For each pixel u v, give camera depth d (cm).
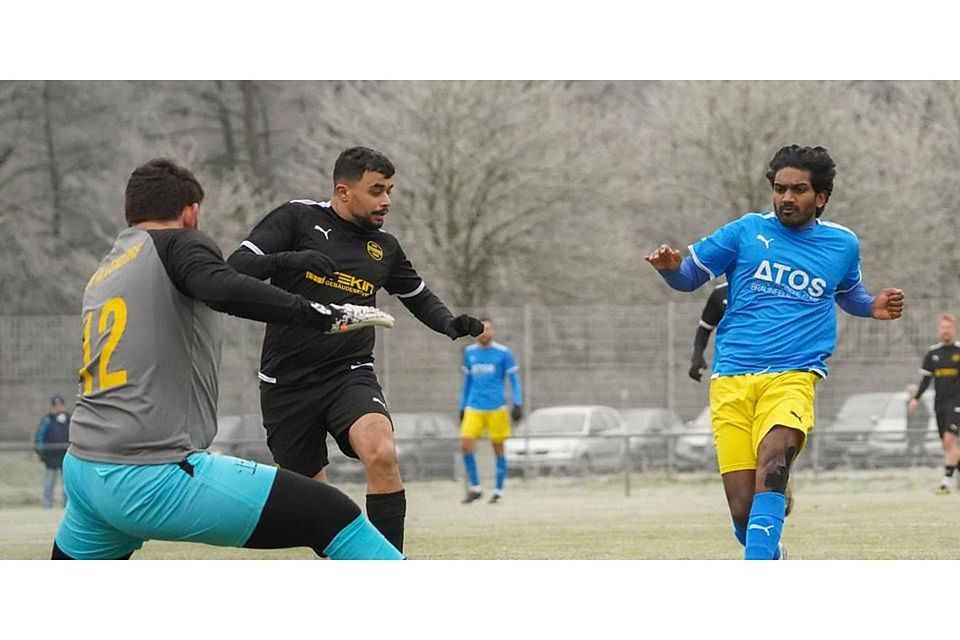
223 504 1741
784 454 2298
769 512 2270
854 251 2444
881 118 11906
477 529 4175
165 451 1739
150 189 1831
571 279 12600
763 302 2411
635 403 8231
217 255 1772
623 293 12650
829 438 7444
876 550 3216
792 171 2394
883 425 7731
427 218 11981
